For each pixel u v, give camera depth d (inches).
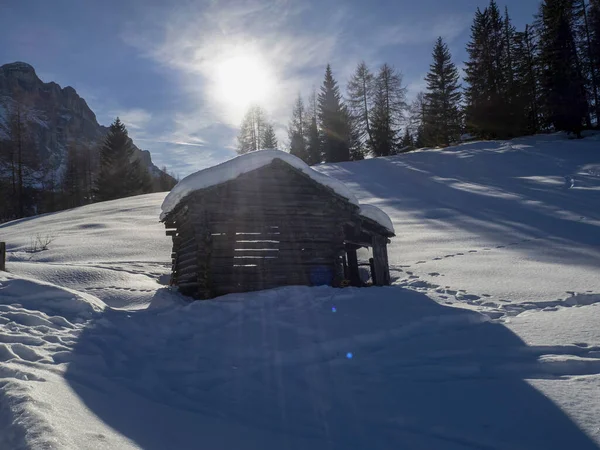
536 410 148.7
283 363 224.1
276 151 420.8
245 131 2529.5
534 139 1731.1
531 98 1995.6
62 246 751.7
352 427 145.9
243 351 242.5
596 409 144.9
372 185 1317.7
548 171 1242.6
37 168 2212.1
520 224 754.2
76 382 180.5
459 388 175.2
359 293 365.7
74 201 2468.0
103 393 172.7
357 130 2187.5
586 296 338.0
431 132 2146.9
